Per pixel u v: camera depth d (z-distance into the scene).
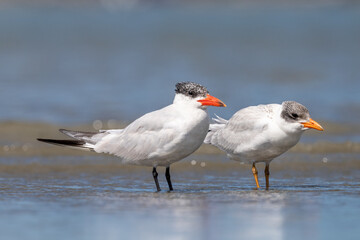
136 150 11.42
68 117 20.94
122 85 27.61
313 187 11.76
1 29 71.69
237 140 11.92
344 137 17.92
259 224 8.36
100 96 24.91
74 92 25.72
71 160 14.84
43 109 22.17
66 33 67.19
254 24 85.88
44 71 32.09
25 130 18.58
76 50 45.88
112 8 158.75
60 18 105.38
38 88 26.59
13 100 23.69
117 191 11.24
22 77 29.73
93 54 42.62
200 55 41.91
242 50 46.12
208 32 69.25
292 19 97.56
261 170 13.99
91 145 11.75
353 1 163.88
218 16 112.56
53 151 15.89
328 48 46.62
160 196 10.58
